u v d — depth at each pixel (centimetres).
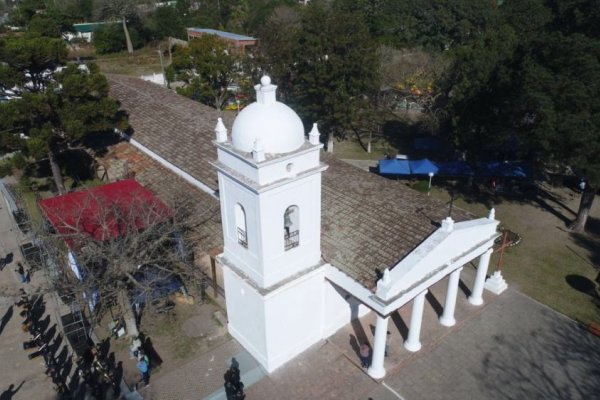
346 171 2966
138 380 2259
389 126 5475
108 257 2194
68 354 2394
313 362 2362
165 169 3312
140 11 9519
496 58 3741
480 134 3791
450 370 2350
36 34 3750
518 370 2358
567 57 2983
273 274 2095
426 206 2556
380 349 2212
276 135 1886
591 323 2639
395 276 2069
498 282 2870
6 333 2525
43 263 2580
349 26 4284
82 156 4159
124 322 2522
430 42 7438
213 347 2447
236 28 8856
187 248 2545
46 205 2703
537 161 3953
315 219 2156
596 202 3938
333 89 4412
